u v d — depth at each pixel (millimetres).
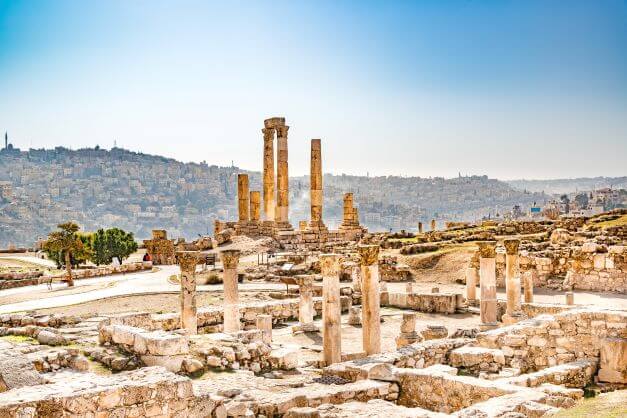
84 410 15828
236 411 18750
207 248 90312
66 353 24359
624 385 25062
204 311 39312
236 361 25719
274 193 91938
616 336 25984
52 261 109000
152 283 64125
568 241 68312
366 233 95000
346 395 21188
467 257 68125
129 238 107188
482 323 38656
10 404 14922
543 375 23312
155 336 24500
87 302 50531
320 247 84438
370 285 29359
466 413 17484
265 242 84000
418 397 22109
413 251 74312
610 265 54219
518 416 17078
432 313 49562
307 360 29766
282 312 44312
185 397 17531
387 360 24328
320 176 89812
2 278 75312
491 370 25500
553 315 27703
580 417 16656
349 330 41844
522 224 89500
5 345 22688
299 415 18812
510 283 41250
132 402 16578
